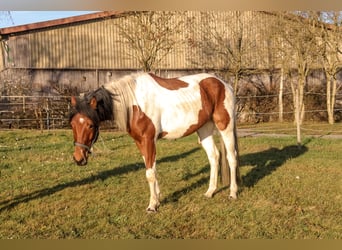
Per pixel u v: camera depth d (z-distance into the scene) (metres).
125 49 19.34
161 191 5.87
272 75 21.27
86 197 5.66
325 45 17.69
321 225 4.46
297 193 5.76
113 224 4.55
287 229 4.34
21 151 9.80
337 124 17.80
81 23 18.75
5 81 17.61
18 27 17.59
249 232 4.25
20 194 5.85
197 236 4.19
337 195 5.65
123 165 7.91
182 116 5.16
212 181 5.73
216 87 5.60
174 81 5.35
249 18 19.66
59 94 18.22
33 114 15.83
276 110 20.47
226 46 19.44
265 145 10.75
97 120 4.64
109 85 4.84
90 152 4.68
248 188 6.04
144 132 4.91
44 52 18.30
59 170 7.49
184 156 9.12
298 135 10.12
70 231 4.31
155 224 4.54
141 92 4.93
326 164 7.94
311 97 20.36
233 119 5.75
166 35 17.72
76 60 18.83
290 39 18.08
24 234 4.26
